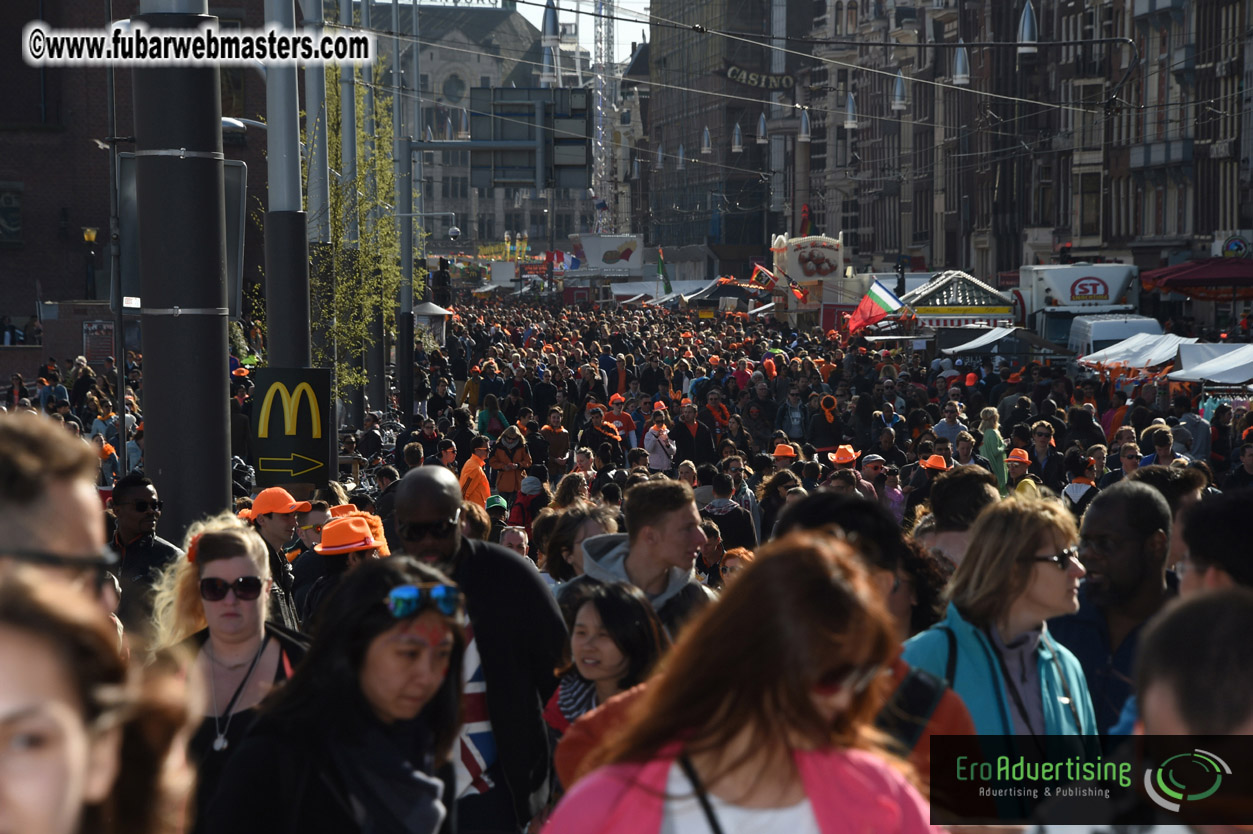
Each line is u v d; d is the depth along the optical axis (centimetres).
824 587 306
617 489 1488
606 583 643
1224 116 6900
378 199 3466
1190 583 512
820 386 3506
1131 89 7762
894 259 11281
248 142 6147
